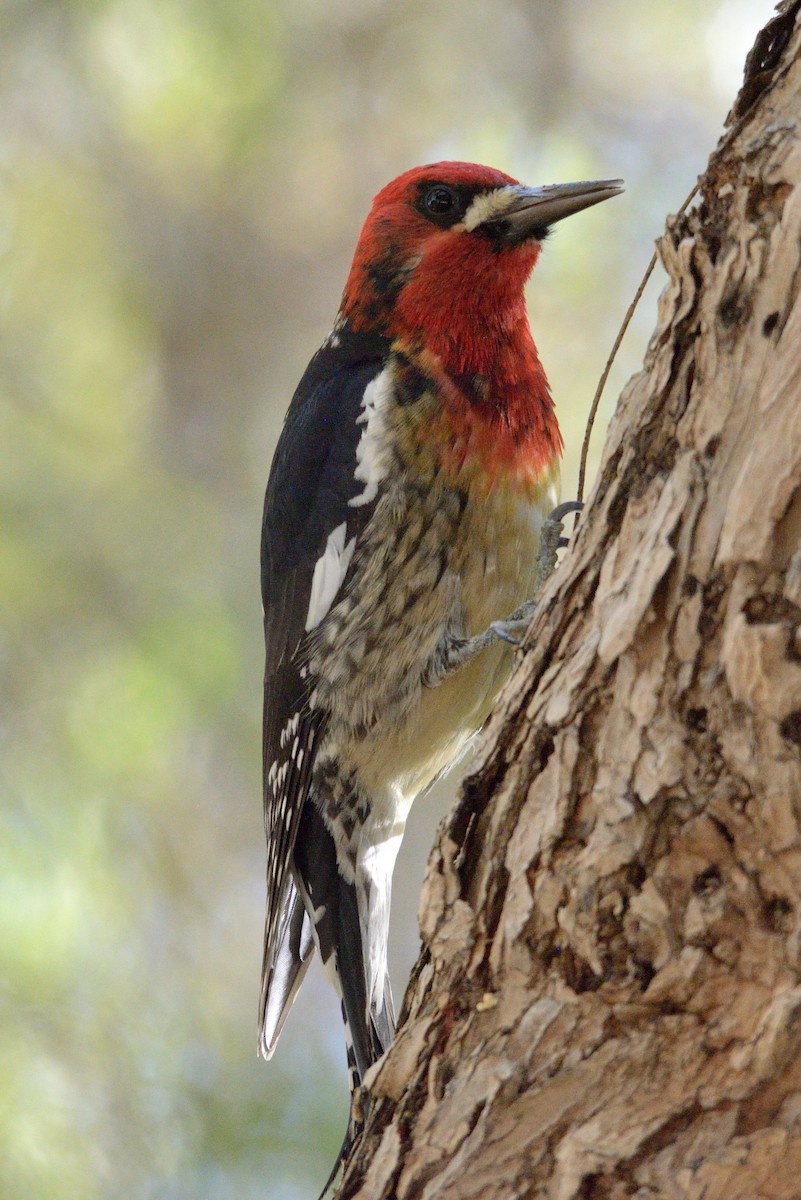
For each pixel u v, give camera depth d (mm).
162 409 14328
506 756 4406
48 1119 9719
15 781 11094
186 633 12273
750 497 3803
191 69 13836
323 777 7887
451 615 7406
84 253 13992
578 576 4383
